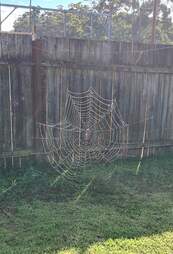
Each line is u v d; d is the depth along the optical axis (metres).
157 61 7.77
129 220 4.90
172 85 8.08
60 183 6.05
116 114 7.53
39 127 6.79
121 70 7.39
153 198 5.70
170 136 8.23
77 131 7.16
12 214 4.92
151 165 7.30
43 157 6.90
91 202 5.43
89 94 7.17
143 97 7.77
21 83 6.53
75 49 6.84
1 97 6.41
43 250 4.08
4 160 6.56
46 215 4.92
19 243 4.21
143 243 4.33
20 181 6.02
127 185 6.19
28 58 6.51
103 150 7.43
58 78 6.82
